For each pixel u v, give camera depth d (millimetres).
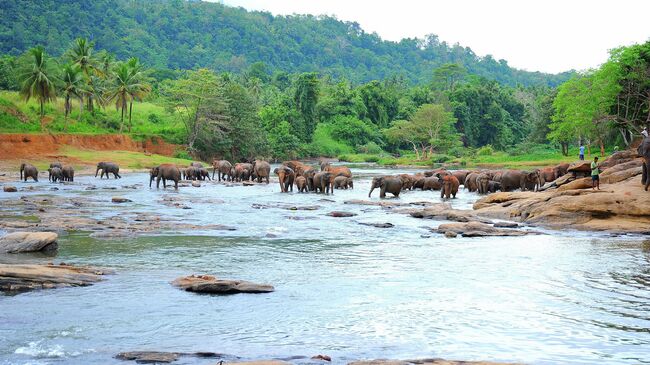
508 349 10547
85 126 89312
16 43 194000
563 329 11656
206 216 28516
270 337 11141
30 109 87812
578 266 17484
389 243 21516
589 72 79062
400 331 11523
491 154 119625
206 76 94500
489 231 23641
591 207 25406
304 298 13828
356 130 143625
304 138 128875
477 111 159875
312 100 132125
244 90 104062
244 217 28359
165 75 159375
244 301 13539
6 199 34625
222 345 10656
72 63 94062
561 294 14281
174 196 38281
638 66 65062
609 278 15930
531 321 12180
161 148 91500
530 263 17922
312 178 44844
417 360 9398
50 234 19203
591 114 69125
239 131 98938
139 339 10930
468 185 47906
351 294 14211
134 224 24641
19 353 10117
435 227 25453
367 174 74750
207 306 13102
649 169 26141
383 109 159625
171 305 13133
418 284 15227
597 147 92938
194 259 18172
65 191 41750
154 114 105312
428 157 121250
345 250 20031
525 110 170125
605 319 12297
